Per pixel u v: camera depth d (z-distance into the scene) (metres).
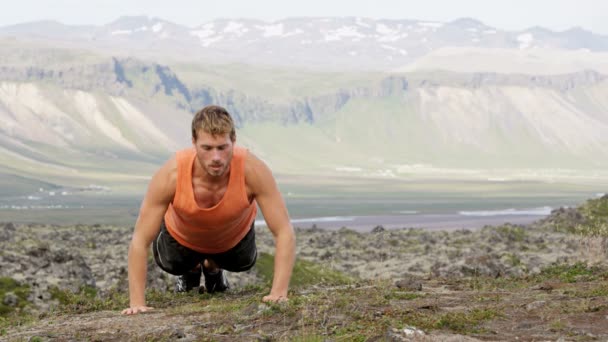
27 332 9.28
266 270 27.09
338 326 8.05
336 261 41.19
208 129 8.80
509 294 10.81
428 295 10.70
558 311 8.84
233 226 10.23
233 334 8.01
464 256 36.66
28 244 36.41
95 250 39.03
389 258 41.25
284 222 9.84
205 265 11.89
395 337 7.35
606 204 53.62
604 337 7.48
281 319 8.53
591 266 15.12
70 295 19.53
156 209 9.89
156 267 22.38
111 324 9.14
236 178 9.59
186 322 8.87
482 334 7.79
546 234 47.88
